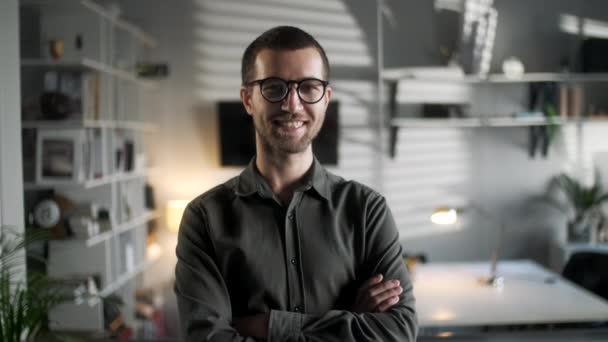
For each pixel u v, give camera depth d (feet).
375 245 4.13
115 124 11.69
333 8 14.75
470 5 14.70
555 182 15.25
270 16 14.74
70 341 6.61
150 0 14.67
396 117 14.85
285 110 3.66
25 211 10.76
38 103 10.38
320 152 14.74
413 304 4.09
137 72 13.38
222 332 3.75
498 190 15.29
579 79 14.05
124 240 12.50
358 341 3.75
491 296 9.36
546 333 8.16
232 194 4.06
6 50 7.45
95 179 10.62
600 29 14.89
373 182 15.01
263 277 3.85
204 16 14.71
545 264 15.30
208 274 3.92
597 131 15.19
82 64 10.09
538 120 14.25
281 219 3.96
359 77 14.83
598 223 14.94
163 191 14.94
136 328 12.68
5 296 5.87
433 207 15.19
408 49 14.87
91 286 10.64
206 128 14.85
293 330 3.74
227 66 14.75
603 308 8.54
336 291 3.93
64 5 10.40
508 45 14.97
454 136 15.19
